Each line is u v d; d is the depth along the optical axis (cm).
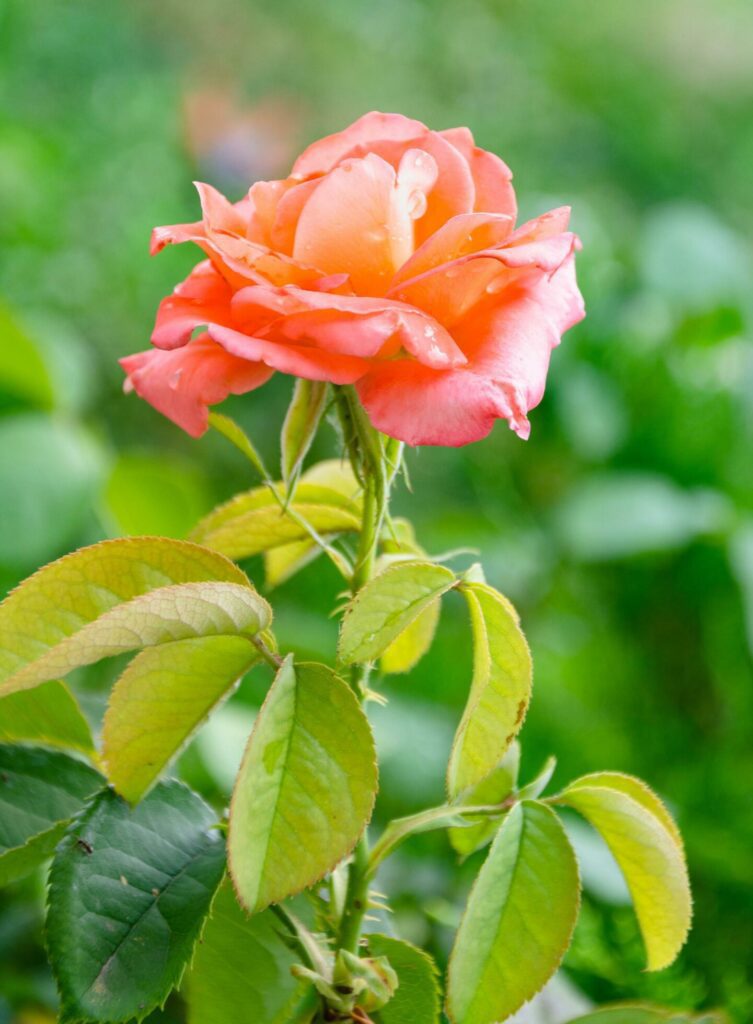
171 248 206
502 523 170
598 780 61
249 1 266
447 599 148
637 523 152
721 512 155
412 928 86
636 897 61
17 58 231
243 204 61
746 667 145
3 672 57
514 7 315
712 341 177
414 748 108
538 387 56
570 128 295
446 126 272
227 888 60
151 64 248
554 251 56
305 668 57
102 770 63
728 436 167
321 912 61
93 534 133
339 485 65
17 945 84
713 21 332
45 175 201
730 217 300
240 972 60
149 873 58
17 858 60
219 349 58
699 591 153
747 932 102
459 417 55
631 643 155
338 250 56
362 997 58
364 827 56
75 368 157
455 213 58
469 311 57
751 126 315
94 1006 56
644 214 288
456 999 57
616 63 317
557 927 58
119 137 222
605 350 171
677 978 88
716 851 104
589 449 168
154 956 57
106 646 56
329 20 271
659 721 143
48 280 191
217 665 57
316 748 56
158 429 191
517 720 58
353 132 60
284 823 56
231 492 186
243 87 254
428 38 286
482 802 63
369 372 56
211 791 98
